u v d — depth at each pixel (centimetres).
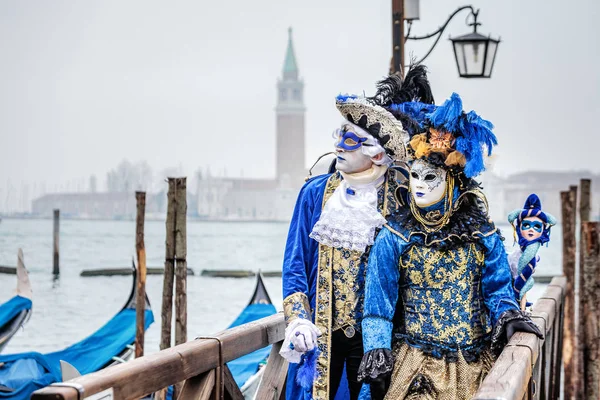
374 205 489
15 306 1264
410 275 456
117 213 17725
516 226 490
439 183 449
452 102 444
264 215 18338
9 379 984
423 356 450
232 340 450
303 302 486
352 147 483
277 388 521
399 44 1120
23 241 7394
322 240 484
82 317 2392
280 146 19875
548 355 685
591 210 1862
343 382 496
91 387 324
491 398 324
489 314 461
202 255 6175
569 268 1502
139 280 1360
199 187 18288
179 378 392
